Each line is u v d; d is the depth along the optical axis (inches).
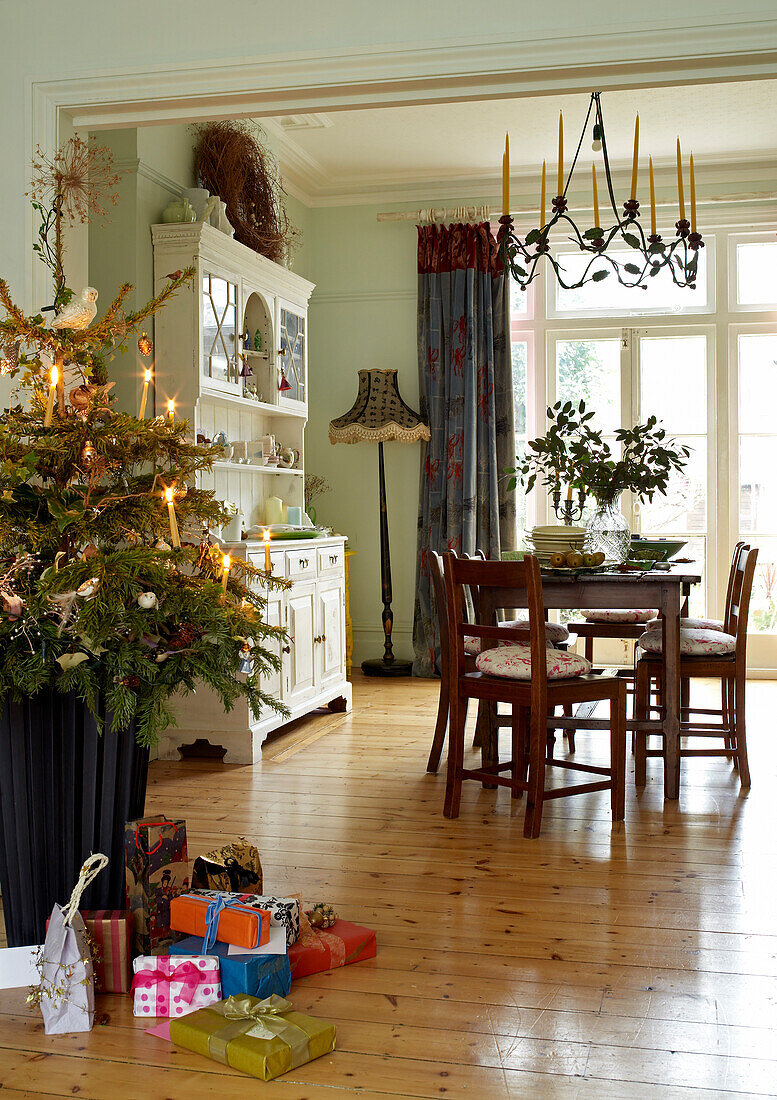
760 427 267.4
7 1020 84.4
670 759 151.5
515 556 179.3
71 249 117.3
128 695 83.9
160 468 99.1
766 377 267.4
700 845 129.0
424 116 228.7
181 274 99.2
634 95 217.0
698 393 269.3
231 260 189.2
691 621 189.2
